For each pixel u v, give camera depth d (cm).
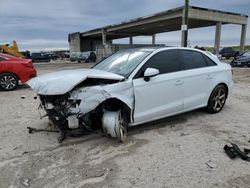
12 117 568
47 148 394
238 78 1327
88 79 396
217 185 291
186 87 497
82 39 6300
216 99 576
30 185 294
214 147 394
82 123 393
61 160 354
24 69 984
